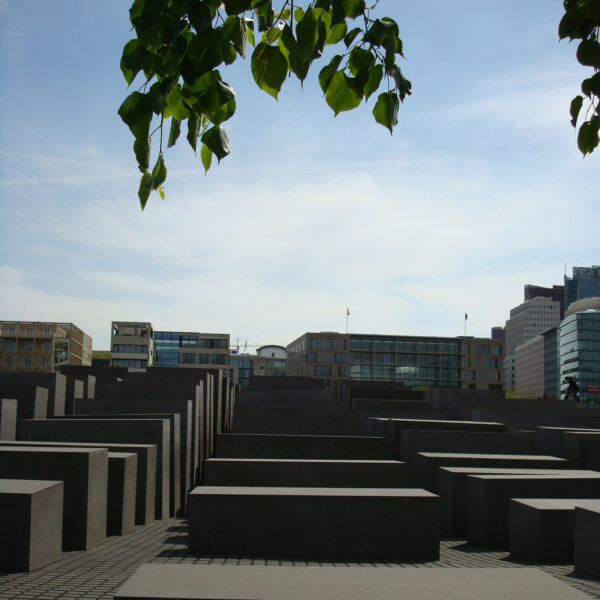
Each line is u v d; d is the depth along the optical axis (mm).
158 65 2980
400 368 142500
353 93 3209
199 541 9266
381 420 21859
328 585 4488
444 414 29453
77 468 9773
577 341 177125
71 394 26547
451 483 12820
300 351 149875
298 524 9320
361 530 9344
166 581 4578
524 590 4348
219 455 18031
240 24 2971
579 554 7980
